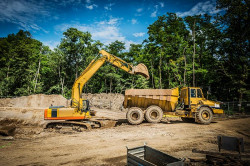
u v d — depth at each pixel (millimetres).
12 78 30422
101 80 42688
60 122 11750
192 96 13219
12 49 34844
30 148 7500
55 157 6199
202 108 12664
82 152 6699
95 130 11242
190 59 31906
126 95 13633
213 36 27547
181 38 30391
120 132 10250
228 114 19625
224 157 4840
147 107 13562
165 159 3693
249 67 24281
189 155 5949
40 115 16016
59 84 38969
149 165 3127
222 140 4953
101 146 7465
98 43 37656
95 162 5566
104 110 24906
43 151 6996
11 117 15609
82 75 12336
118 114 21031
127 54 39625
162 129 10719
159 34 29516
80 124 11523
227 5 24203
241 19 24156
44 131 11352
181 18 30922
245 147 6828
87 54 36406
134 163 3652
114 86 43250
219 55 27219
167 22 32094
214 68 27891
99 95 31578
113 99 29281
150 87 36125
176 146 7109
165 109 13156
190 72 28609
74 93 12031
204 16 28312
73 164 5457
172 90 12711
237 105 21594
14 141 9000
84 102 12203
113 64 13039
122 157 5945
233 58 25969
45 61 40344
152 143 7672
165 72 34312
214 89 31516
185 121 14188
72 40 35938
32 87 31656
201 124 12484
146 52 33094
